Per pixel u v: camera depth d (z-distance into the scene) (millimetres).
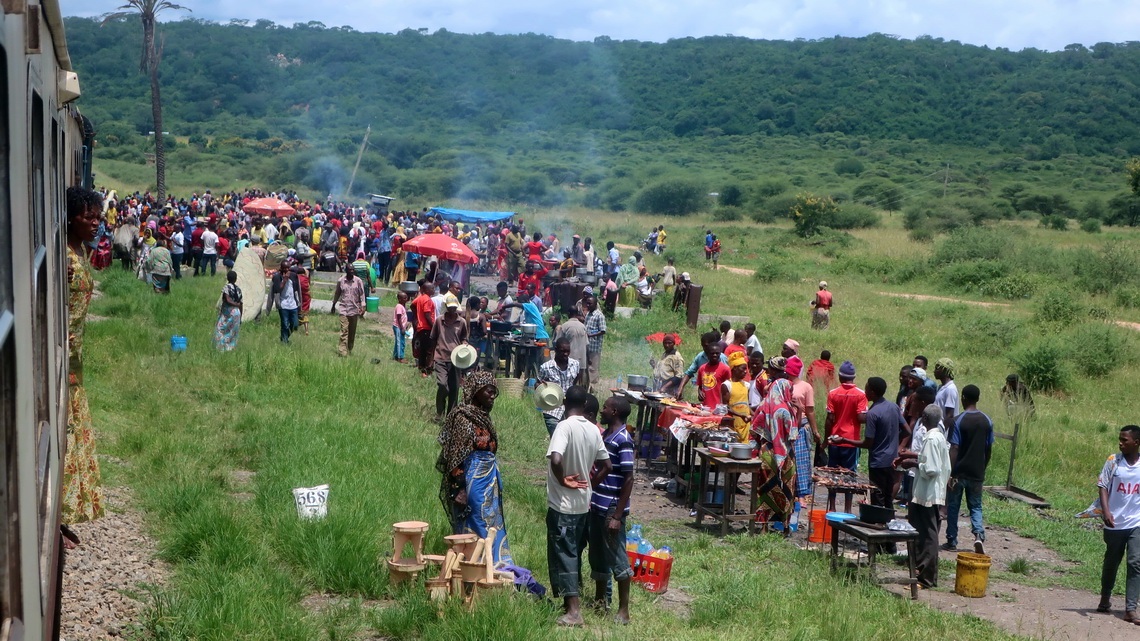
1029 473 14242
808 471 10297
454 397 13180
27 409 2730
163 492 7992
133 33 173125
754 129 156250
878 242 54531
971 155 138500
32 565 2678
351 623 6250
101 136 118375
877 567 9461
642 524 10180
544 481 11188
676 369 13539
